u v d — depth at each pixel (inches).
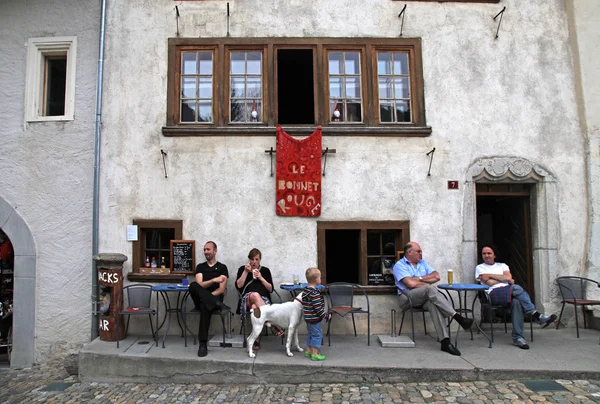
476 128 274.4
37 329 265.0
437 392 188.5
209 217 265.1
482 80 277.1
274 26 276.5
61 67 290.7
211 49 277.0
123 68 273.6
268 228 264.5
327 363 205.3
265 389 199.0
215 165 267.6
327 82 275.9
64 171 271.7
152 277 258.7
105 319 246.5
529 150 275.0
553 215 272.5
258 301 219.3
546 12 283.6
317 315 208.5
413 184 269.1
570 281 265.9
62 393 206.8
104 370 219.3
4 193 273.1
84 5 281.1
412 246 244.1
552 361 208.5
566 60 281.6
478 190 280.4
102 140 270.1
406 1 279.7
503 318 275.7
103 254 249.9
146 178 267.3
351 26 277.7
